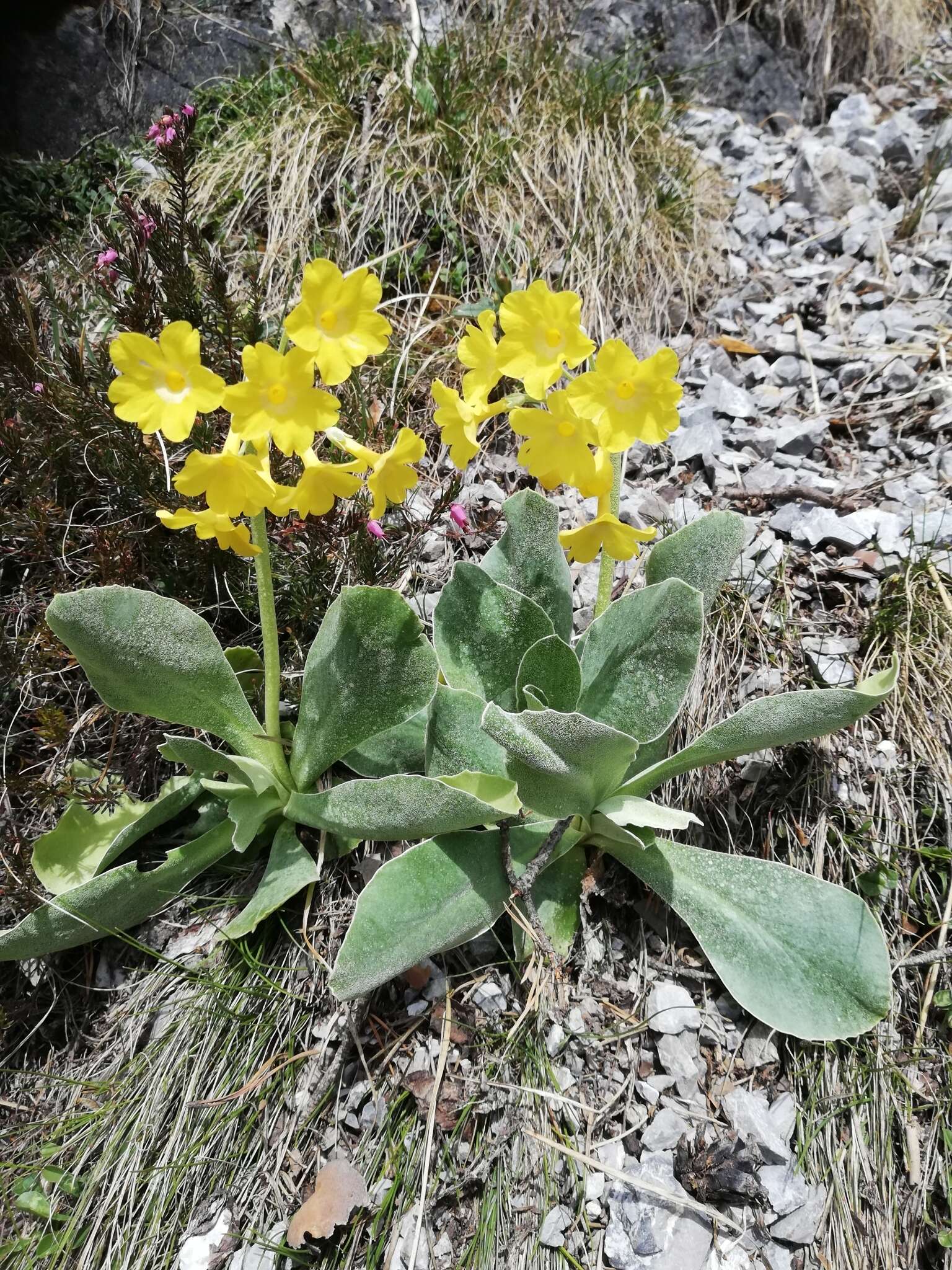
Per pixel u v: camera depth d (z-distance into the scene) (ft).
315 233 1.37
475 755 0.81
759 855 0.90
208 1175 0.76
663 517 1.13
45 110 1.46
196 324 1.00
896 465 1.18
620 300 1.42
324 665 0.80
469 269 1.40
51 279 1.28
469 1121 0.76
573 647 0.92
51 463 0.99
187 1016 0.82
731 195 1.71
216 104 1.57
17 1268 0.74
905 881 0.86
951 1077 0.78
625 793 0.82
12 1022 0.85
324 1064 0.79
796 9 2.02
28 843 0.86
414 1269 0.70
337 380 0.60
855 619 1.01
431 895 0.76
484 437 1.24
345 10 1.71
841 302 1.44
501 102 1.59
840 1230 0.73
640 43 1.92
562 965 0.81
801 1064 0.79
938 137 1.74
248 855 0.90
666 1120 0.76
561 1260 0.71
